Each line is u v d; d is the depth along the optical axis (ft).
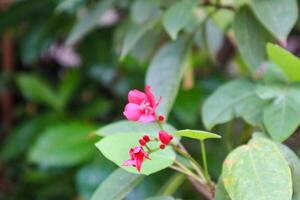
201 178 1.81
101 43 3.34
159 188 2.69
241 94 2.03
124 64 3.23
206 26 2.60
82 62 3.40
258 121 1.94
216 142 2.87
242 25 2.16
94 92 3.56
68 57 4.12
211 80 3.14
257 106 1.97
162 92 2.22
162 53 2.31
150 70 2.28
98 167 2.70
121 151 1.71
